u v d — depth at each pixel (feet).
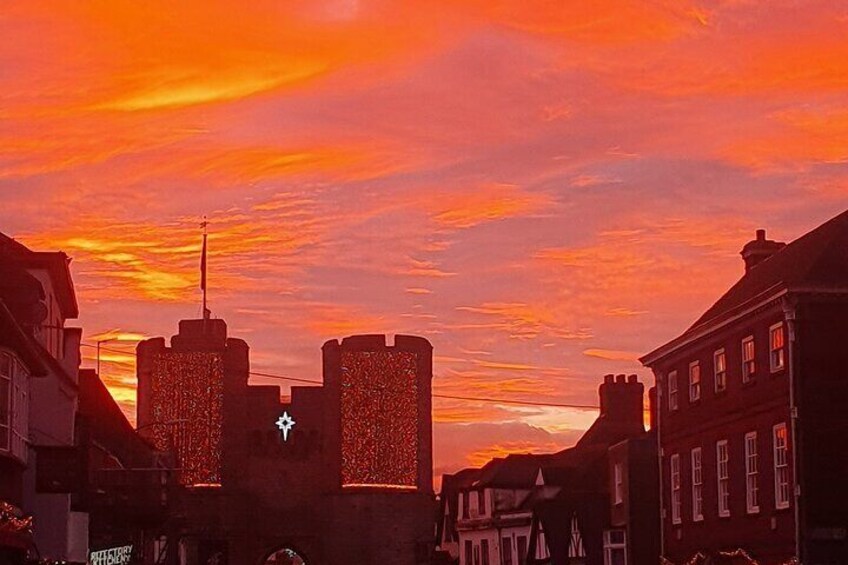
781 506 160.66
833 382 157.79
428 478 417.90
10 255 163.22
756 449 169.07
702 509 187.01
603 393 315.58
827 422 157.07
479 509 318.65
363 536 408.67
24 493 149.89
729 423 178.09
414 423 417.69
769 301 162.61
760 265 193.67
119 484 205.77
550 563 265.75
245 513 408.67
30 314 151.23
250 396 414.82
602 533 249.96
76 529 158.20
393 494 411.13
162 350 414.41
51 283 164.76
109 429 244.22
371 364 416.67
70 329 171.42
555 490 274.16
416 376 418.92
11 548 127.54
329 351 416.26
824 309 158.81
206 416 411.34
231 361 412.57
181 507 324.60
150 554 251.80
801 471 155.84
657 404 212.02
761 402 167.43
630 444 231.09
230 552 406.21
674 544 198.18
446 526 351.67
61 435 161.38
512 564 300.20
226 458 410.11
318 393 417.28
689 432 193.16
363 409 415.44
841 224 168.45
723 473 180.34
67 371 169.58
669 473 201.98
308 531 411.34
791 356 158.10
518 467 318.24
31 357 137.39
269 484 411.95
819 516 155.22
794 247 180.86
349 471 412.77
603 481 263.90
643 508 229.45
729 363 178.40
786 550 158.61
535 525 277.85
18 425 135.54
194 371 412.16
